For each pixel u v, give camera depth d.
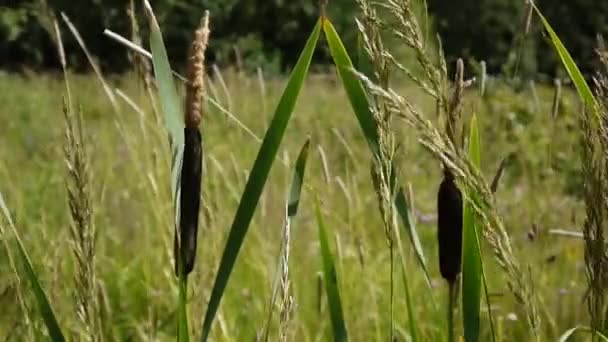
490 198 1.84
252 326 3.10
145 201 4.01
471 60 2.19
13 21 9.48
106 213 4.28
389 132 1.91
